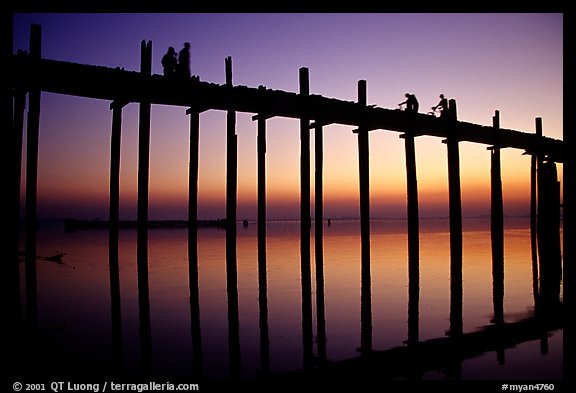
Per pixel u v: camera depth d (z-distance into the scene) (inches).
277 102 372.8
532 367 210.2
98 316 314.8
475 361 219.8
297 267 585.9
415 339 259.6
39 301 364.8
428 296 384.8
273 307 345.4
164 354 232.4
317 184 400.8
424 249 837.2
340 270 555.5
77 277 490.0
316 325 292.0
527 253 729.0
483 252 757.9
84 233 1636.3
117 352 234.5
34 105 328.5
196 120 394.6
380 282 461.1
